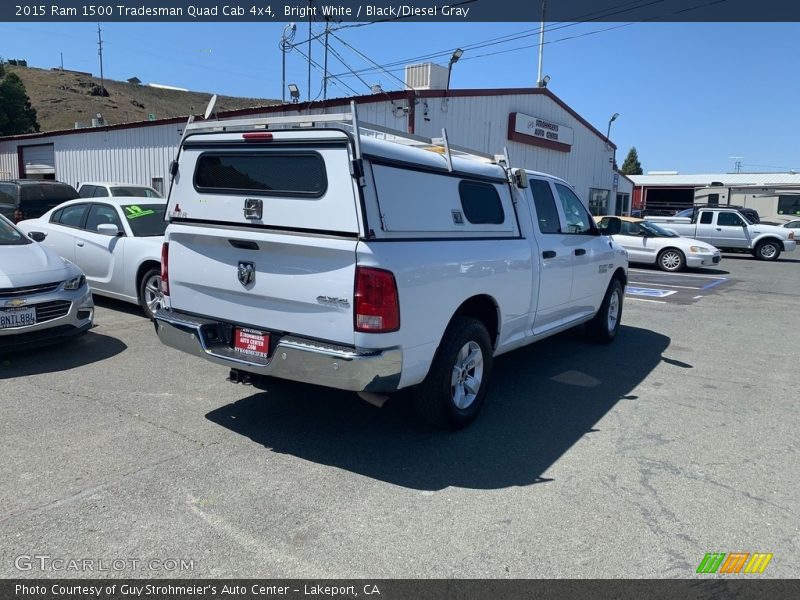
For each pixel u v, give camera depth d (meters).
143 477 3.64
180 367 5.86
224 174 4.19
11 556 2.83
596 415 4.97
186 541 2.99
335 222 3.63
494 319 4.90
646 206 49.28
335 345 3.68
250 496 3.46
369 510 3.35
